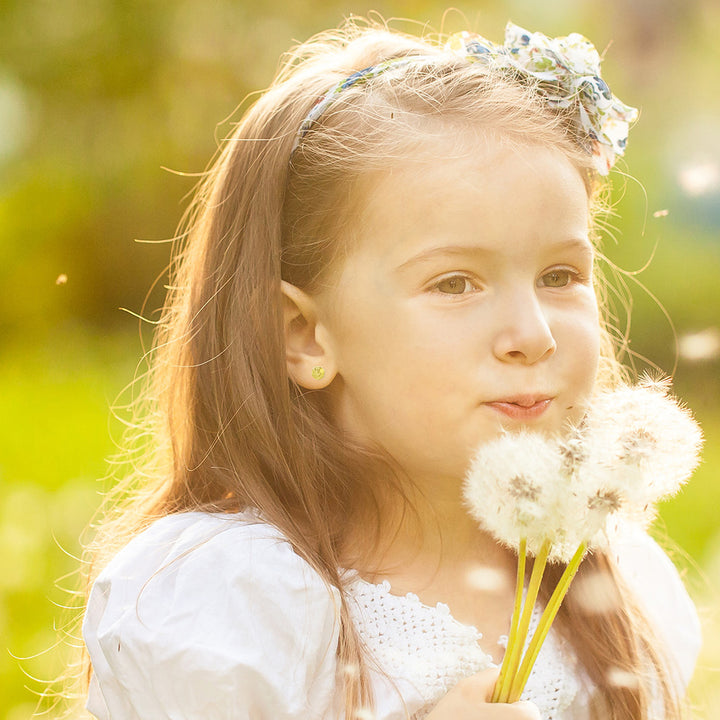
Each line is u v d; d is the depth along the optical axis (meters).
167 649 1.60
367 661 1.74
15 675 3.45
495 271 1.70
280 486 1.87
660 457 1.42
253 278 1.91
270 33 8.98
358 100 1.87
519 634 1.54
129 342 8.72
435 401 1.70
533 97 1.88
